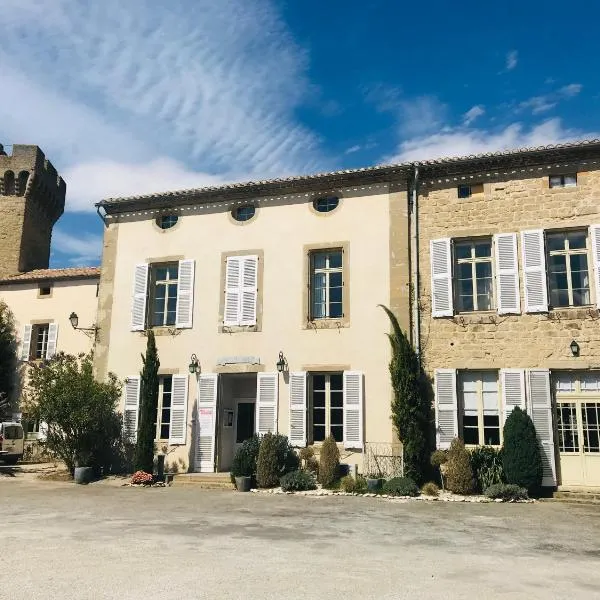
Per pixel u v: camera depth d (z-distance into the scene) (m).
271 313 15.14
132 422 15.74
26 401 15.97
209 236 16.20
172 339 15.90
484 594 5.18
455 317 13.73
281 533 7.99
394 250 14.47
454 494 12.14
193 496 12.02
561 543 7.62
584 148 13.43
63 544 7.02
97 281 21.03
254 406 15.75
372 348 14.17
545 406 12.73
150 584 5.28
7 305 21.81
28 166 26.50
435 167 14.45
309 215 15.38
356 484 12.59
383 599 4.96
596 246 13.08
